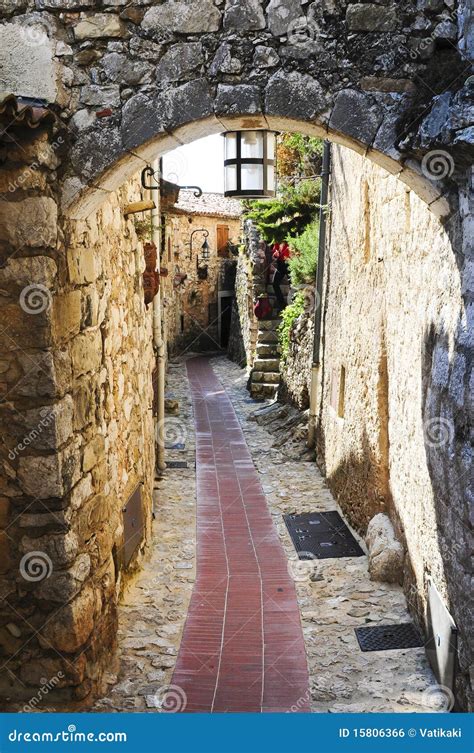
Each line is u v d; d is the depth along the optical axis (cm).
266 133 630
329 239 1066
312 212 1438
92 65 433
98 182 441
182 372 2241
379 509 714
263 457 1177
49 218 418
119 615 593
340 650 540
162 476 1051
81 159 436
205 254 2703
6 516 436
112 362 585
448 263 461
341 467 899
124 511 623
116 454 591
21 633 444
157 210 898
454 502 443
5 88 431
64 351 445
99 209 530
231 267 2928
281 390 1516
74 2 430
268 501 947
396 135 416
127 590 640
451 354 450
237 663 518
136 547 677
